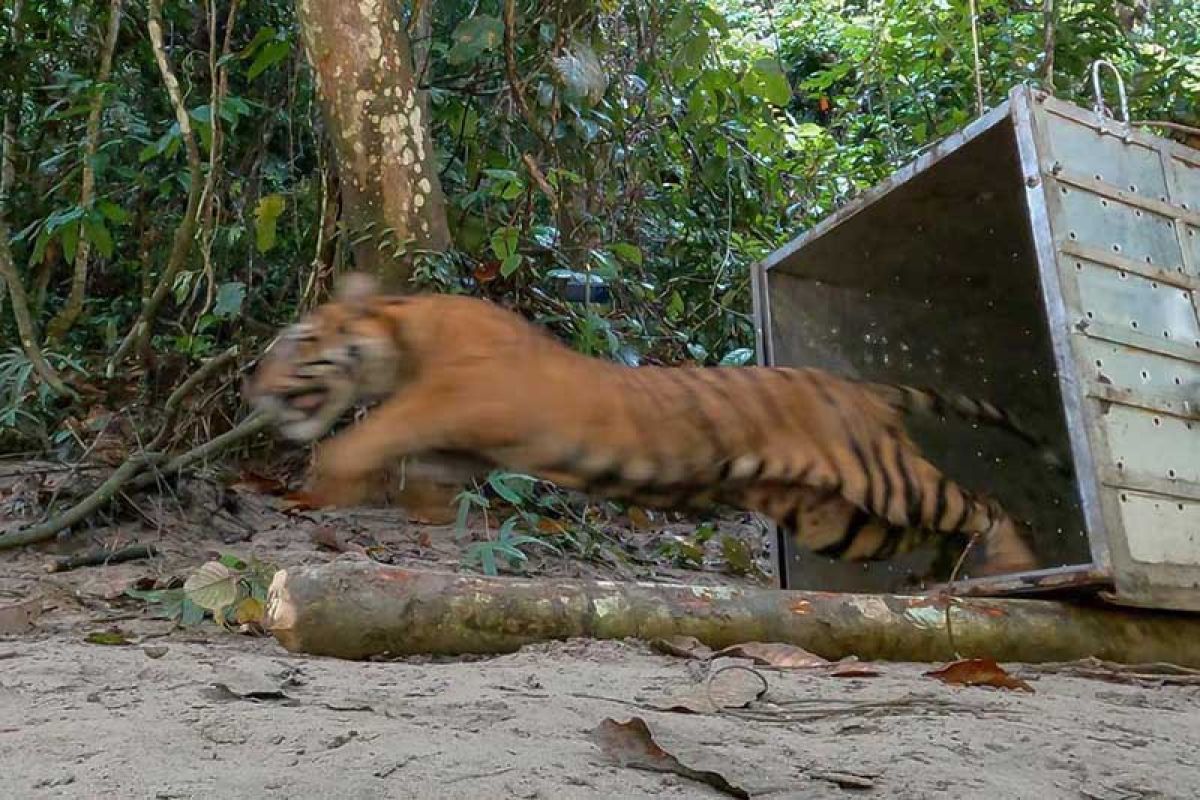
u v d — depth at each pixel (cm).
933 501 609
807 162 1291
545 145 897
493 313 473
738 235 1127
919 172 660
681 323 1072
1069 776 308
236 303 796
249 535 729
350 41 750
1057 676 485
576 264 922
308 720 314
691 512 700
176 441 795
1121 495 541
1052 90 956
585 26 939
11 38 1021
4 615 514
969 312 798
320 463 500
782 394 575
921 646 507
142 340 827
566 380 479
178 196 1034
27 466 820
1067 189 572
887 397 633
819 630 496
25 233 923
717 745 310
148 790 251
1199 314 598
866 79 1330
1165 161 614
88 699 347
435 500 650
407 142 761
